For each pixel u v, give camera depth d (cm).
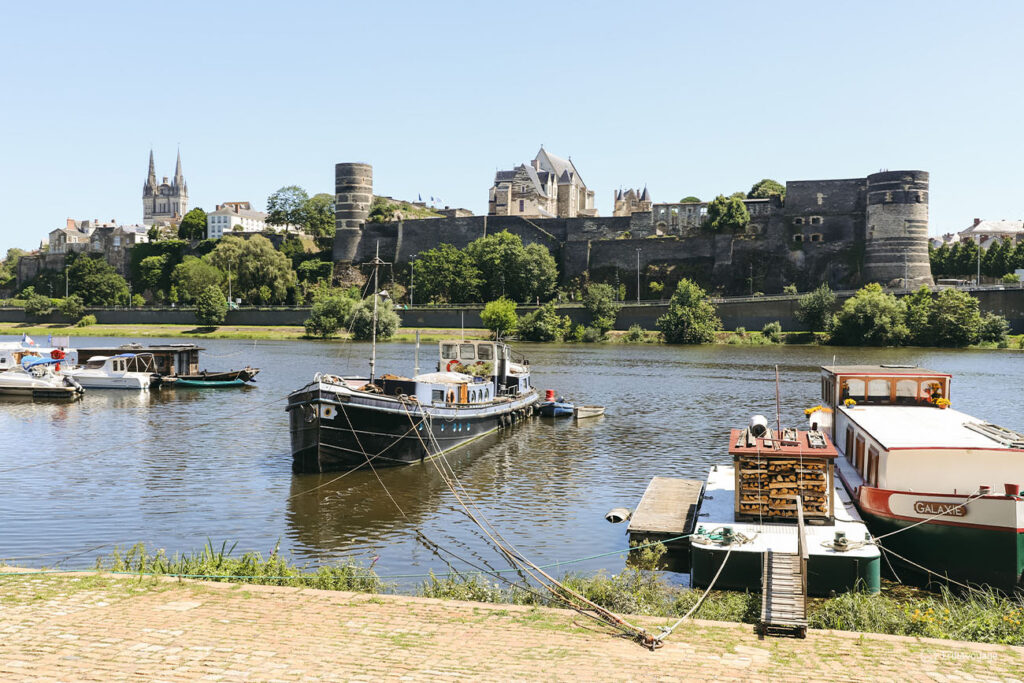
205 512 3356
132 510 3378
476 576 2386
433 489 3784
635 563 2712
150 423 5616
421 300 19575
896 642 1636
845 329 14338
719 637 1650
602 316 16275
